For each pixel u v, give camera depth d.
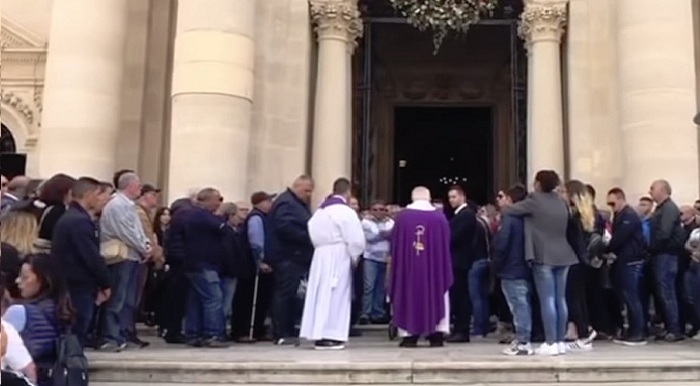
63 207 7.52
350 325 10.36
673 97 11.22
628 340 9.43
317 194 13.08
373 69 16.22
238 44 11.55
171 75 14.23
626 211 9.35
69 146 11.95
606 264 9.56
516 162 14.76
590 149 12.70
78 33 12.20
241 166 11.45
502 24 15.18
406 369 6.72
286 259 9.28
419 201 9.23
